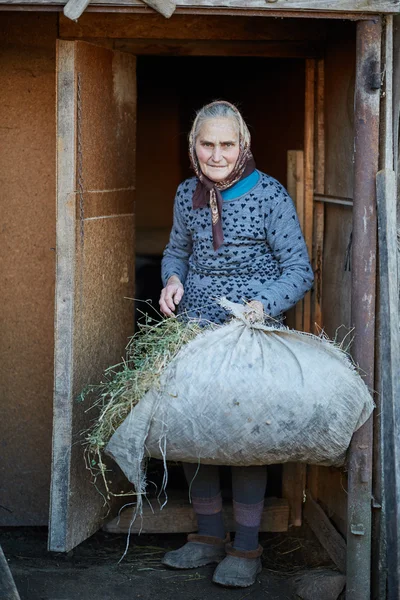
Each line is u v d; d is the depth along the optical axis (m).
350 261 2.95
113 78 3.12
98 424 2.69
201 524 3.10
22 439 3.50
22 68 3.29
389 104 2.53
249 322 2.55
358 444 2.60
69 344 2.80
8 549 3.28
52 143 3.32
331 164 3.22
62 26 3.27
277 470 3.86
